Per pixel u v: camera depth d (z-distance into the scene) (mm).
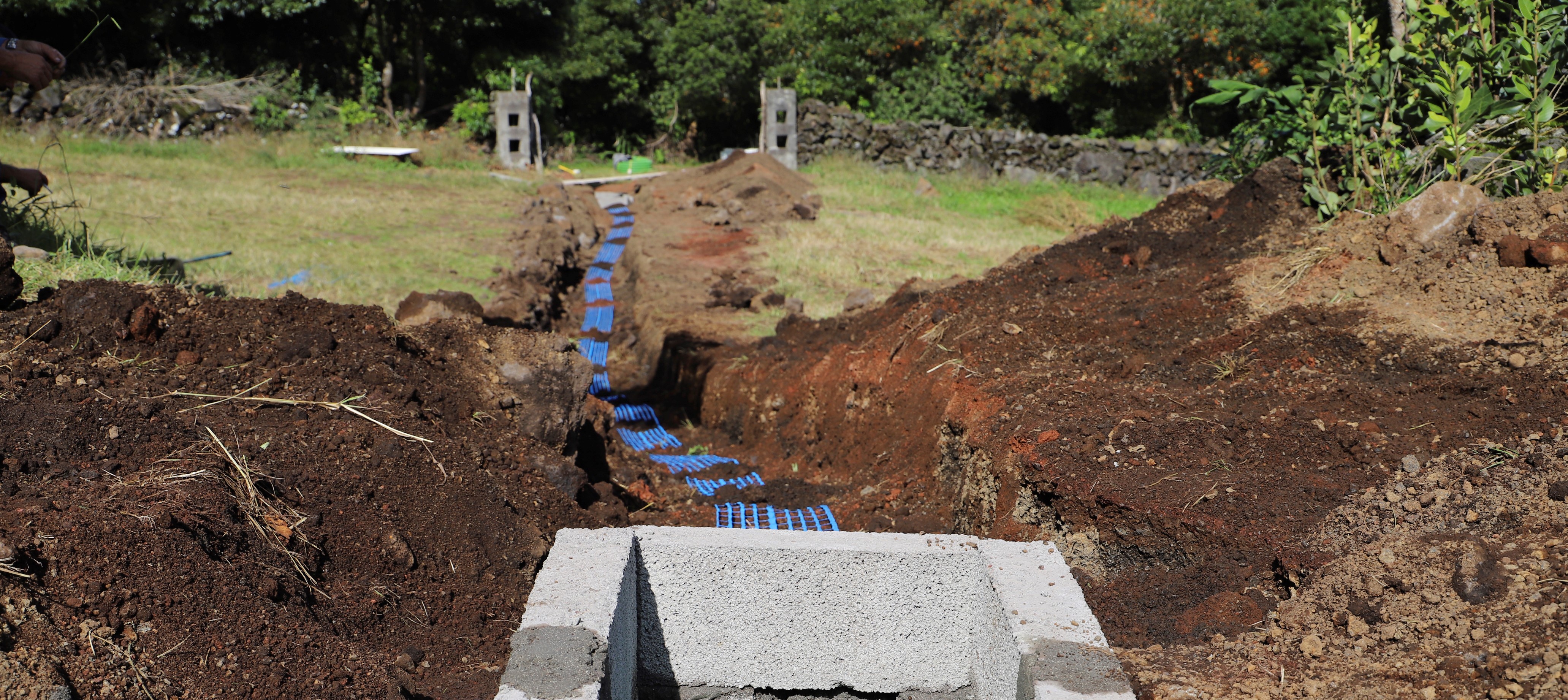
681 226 15281
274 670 3045
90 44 20281
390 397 4832
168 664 2924
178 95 19969
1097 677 2859
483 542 4211
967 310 6766
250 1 20984
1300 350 4965
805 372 7781
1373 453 4016
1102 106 26828
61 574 2957
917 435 6055
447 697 3307
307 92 22469
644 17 30938
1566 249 4754
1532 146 5863
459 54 25547
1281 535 3697
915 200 18578
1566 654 2639
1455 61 5875
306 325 5234
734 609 3895
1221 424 4414
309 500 3900
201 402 4328
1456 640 2900
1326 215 6367
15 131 18094
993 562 3590
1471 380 4270
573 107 29547
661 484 6805
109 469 3572
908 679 3938
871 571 3799
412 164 20422
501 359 5723
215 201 13734
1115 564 4023
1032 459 4500
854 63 26234
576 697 2768
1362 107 6434
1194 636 3451
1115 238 7422
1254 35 23469
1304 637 3131
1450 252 5242
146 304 4719
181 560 3178
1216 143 21609
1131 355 5461
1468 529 3406
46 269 6172
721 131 30375
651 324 10641
